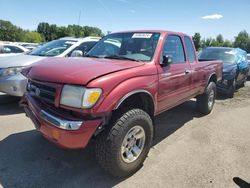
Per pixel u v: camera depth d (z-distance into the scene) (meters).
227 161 4.00
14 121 5.24
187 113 6.58
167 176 3.51
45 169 3.55
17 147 4.12
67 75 3.10
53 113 3.08
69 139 2.93
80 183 3.28
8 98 6.89
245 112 7.01
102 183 3.30
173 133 5.13
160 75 3.90
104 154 3.16
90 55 4.62
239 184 3.40
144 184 3.31
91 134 3.00
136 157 3.49
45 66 3.54
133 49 4.24
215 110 7.06
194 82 5.30
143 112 3.46
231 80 8.59
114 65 3.46
